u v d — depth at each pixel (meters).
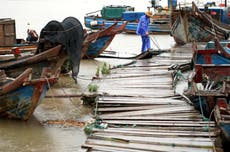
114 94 12.90
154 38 30.34
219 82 11.98
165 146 8.89
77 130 10.67
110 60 21.20
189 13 24.78
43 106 12.77
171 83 14.46
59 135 10.33
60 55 14.64
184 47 24.47
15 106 11.20
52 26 14.50
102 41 20.59
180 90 14.07
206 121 10.28
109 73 16.61
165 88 13.80
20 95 11.05
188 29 25.19
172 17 25.28
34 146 9.61
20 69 14.26
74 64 15.26
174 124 10.16
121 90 13.53
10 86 10.95
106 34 20.47
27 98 11.01
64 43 14.55
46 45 14.71
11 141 9.91
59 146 9.61
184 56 20.73
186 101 12.03
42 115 11.90
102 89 13.65
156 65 18.16
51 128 10.84
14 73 14.33
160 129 9.91
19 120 11.42
